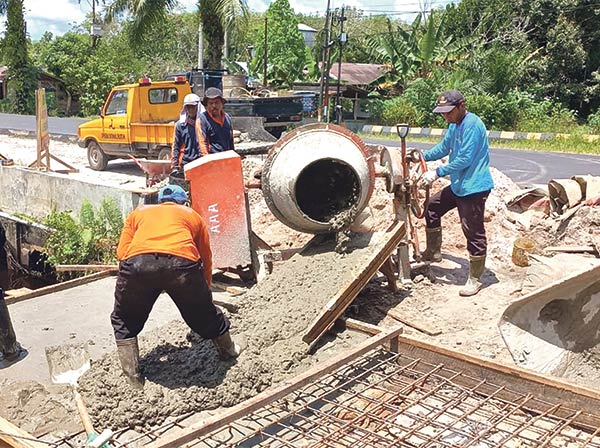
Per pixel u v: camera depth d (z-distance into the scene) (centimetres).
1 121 3094
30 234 1175
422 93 2844
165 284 419
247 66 3797
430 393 420
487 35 3338
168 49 4522
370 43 3144
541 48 3197
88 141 1532
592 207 755
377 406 408
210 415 416
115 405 408
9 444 354
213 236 634
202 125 700
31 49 4903
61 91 4231
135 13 1834
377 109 2950
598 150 2081
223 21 1639
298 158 598
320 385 450
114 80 3938
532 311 454
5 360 494
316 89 2997
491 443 375
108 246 996
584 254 663
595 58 3288
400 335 479
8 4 3888
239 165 636
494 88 2888
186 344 491
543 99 3122
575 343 457
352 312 579
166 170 1091
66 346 484
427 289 625
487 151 588
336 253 602
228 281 680
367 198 606
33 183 1287
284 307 540
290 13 3531
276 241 790
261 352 484
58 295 652
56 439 387
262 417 407
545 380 405
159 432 398
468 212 590
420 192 771
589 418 390
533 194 859
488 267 689
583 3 3225
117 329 431
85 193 1140
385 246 565
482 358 435
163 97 1441
